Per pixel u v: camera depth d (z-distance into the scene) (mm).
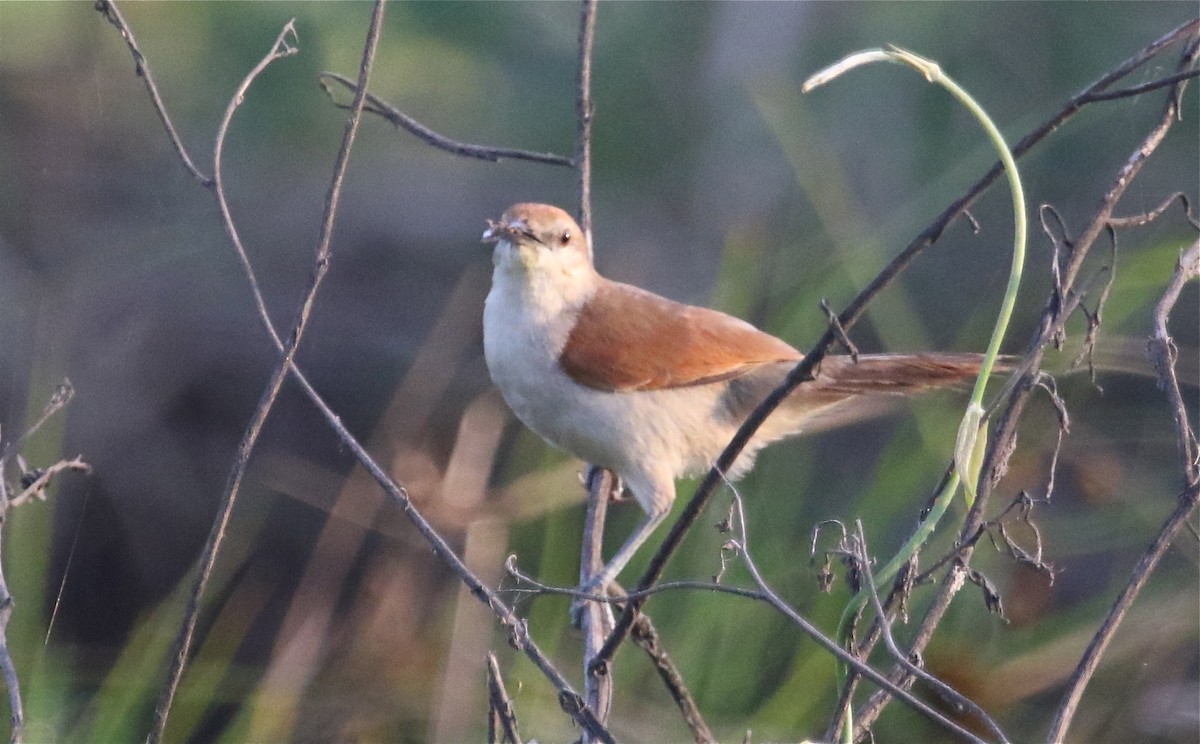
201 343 13156
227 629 11508
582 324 8266
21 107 13641
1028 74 12469
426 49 13023
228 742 9750
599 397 8242
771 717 8570
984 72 12688
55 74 13656
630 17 13727
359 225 13656
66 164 13688
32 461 10164
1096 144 11805
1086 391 9789
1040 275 11359
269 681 10172
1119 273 8078
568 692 5117
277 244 13625
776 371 8328
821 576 5324
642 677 8828
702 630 8969
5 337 12703
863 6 13359
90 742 9047
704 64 13680
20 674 8719
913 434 9289
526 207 8406
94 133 13789
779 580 9172
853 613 5133
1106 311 8109
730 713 8742
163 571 12289
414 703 9938
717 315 8516
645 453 8297
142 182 13805
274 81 13125
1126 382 10367
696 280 13102
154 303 13258
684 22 13758
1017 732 8617
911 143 12883
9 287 12961
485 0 13125
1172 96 5316
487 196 13773
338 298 13438
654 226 13531
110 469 12398
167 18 13445
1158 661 8891
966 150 12547
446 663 9820
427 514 10852
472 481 10938
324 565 11180
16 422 11938
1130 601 5121
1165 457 9906
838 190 11891
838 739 5191
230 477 5570
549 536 9953
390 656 10328
